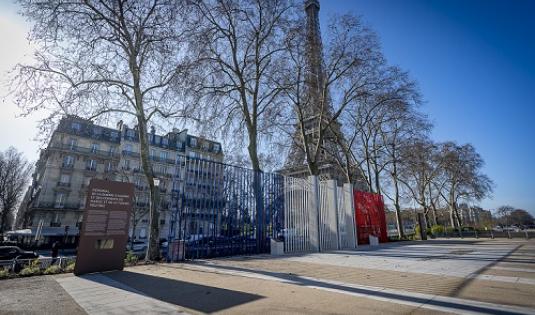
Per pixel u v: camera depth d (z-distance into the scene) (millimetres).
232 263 10508
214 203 12906
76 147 45438
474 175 47406
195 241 12133
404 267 8883
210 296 5484
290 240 15430
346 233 19703
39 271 8703
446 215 72375
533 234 33062
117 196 9500
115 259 9133
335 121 27141
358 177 35562
